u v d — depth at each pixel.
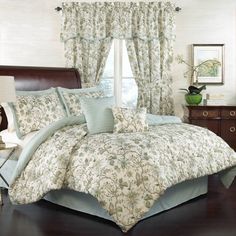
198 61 6.23
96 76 6.00
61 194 3.78
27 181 3.70
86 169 3.27
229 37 6.25
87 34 5.88
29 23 5.86
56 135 3.77
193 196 4.11
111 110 3.99
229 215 3.56
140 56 6.00
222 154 4.12
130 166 3.15
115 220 3.01
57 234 3.07
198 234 3.09
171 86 6.16
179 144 3.71
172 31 6.05
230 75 6.30
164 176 3.25
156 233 3.10
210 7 6.21
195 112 5.79
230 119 5.80
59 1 5.93
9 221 3.37
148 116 4.32
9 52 5.82
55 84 5.57
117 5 5.94
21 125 4.31
